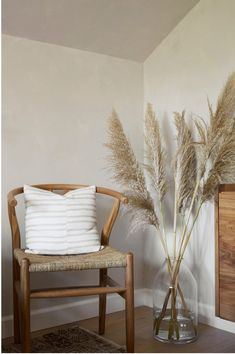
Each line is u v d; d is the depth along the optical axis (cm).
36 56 236
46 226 202
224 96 219
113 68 270
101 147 263
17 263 203
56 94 244
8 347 205
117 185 270
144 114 285
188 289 223
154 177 243
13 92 227
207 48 246
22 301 169
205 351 202
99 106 263
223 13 238
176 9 250
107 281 214
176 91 265
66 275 248
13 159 227
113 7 233
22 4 212
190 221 254
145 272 284
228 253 220
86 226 209
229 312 219
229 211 219
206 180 226
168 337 216
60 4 220
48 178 240
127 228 276
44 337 219
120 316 257
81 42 249
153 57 280
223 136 218
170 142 268
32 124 234
